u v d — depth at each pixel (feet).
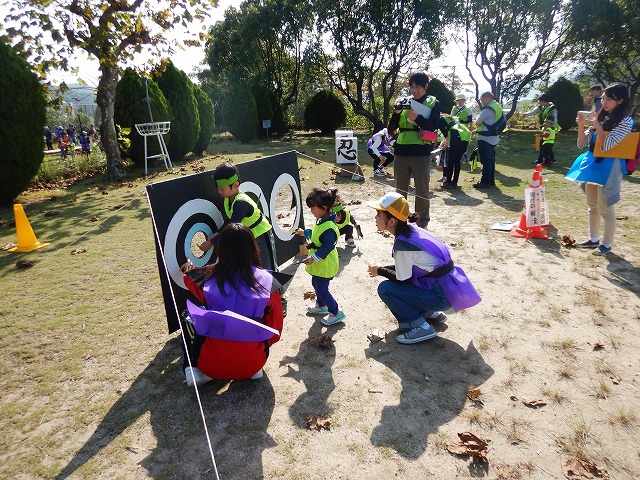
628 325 12.31
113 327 13.30
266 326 9.15
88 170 43.37
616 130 15.89
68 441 8.88
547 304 13.74
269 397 10.01
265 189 16.76
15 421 9.50
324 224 12.65
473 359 11.18
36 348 12.28
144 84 42.06
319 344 12.02
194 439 8.81
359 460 8.16
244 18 84.64
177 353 11.87
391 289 11.91
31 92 29.94
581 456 8.04
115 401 10.04
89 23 34.50
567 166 37.86
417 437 8.67
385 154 35.32
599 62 76.02
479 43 74.02
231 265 9.45
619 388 9.82
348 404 9.70
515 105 79.82
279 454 8.36
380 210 11.50
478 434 8.71
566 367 10.66
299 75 91.56
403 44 74.08
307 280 16.69
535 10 68.13
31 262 18.74
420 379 10.48
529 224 19.42
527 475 7.73
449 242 19.60
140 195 31.50
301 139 71.56
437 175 36.42
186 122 46.73
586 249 17.97
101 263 18.53
